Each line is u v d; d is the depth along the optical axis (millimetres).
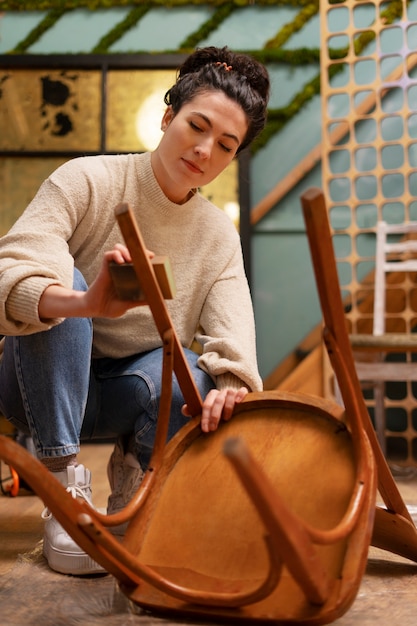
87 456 2666
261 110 1251
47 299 973
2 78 3303
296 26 3291
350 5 3055
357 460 858
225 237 1332
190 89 1211
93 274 1261
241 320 1263
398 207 3213
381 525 1062
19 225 1141
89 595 972
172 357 938
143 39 3340
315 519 851
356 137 3244
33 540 1310
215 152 1201
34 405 1126
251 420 981
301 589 747
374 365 2348
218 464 957
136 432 1244
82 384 1156
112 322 1291
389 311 3127
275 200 3246
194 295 1316
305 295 3229
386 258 3152
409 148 3242
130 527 928
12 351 1176
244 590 822
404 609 930
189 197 1326
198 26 3328
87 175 1228
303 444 922
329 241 798
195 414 1006
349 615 906
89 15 3354
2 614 898
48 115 3283
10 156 3281
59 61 3279
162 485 964
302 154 3264
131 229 822
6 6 3359
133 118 3281
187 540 908
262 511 615
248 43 3312
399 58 3250
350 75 3051
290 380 3068
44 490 761
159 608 858
